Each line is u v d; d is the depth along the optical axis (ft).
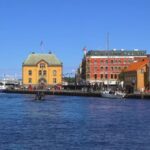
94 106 524.52
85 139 241.35
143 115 388.98
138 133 264.72
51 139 240.94
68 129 282.36
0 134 258.16
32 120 340.18
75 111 442.50
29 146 220.43
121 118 358.64
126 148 216.74
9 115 388.57
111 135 256.11
